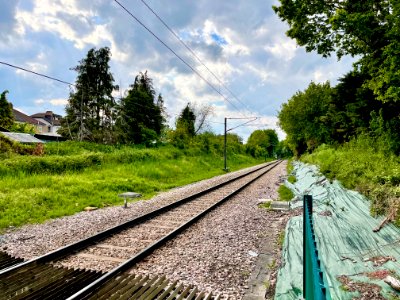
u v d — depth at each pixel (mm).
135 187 16594
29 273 5051
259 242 7156
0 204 10141
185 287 4688
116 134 38906
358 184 8625
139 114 41562
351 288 3955
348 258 4898
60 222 9172
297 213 9336
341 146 23375
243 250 6551
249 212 10500
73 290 4441
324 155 22406
